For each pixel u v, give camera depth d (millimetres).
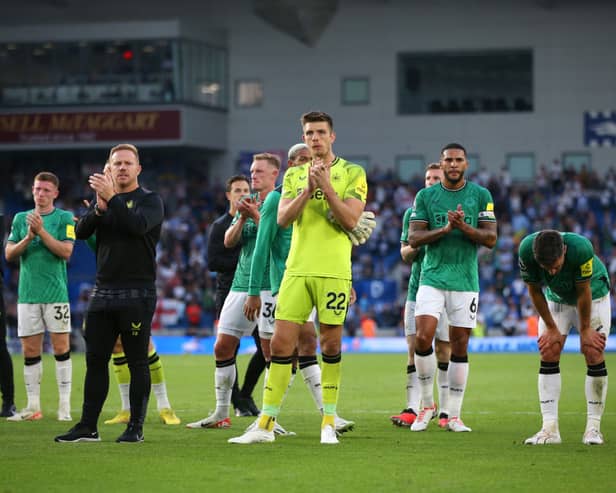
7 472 10766
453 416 14789
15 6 63156
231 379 14898
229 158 62656
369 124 61844
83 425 13219
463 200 14750
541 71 60031
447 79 61250
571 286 13023
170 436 13781
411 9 61438
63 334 16531
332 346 12914
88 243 14102
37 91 60031
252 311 13773
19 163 62469
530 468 11133
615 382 24219
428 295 14711
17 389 23109
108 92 59594
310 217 12734
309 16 60312
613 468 11156
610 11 59281
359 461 11555
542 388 13367
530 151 60219
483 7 60625
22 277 16641
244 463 11359
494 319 45656
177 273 52250
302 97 62375
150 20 60656
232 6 62531
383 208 55969
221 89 62375
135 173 13258
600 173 59500
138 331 12977
